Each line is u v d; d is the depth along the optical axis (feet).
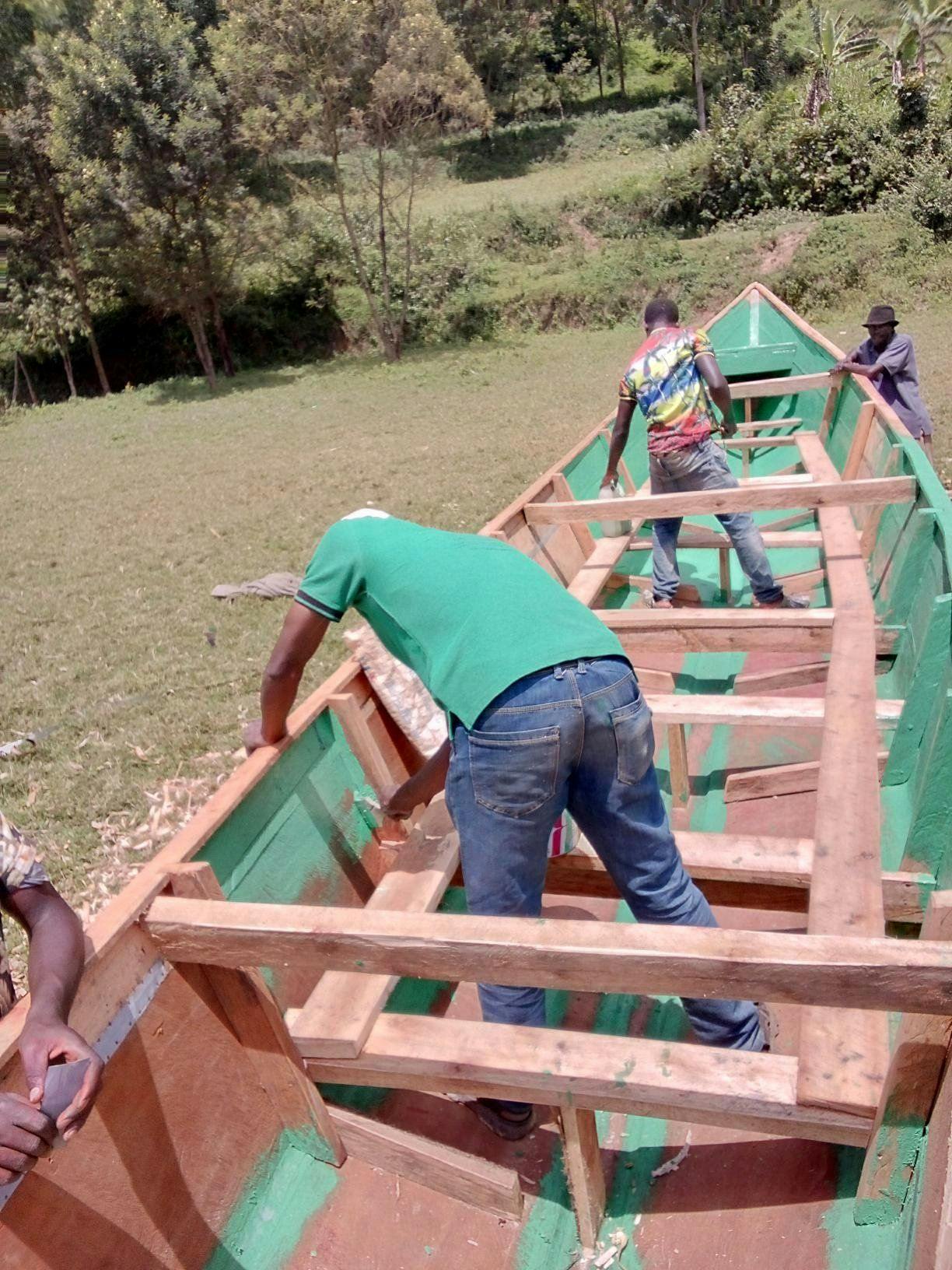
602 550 18.35
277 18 59.31
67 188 63.98
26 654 24.25
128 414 62.08
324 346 78.74
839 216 73.92
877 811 8.50
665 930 5.69
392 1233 7.49
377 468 40.55
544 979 5.93
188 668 22.59
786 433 30.63
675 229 82.79
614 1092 6.64
